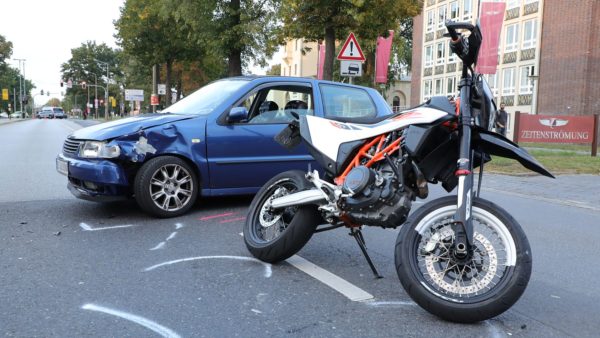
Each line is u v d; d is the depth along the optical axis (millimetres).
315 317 3373
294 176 4516
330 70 15445
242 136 6387
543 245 5355
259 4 22266
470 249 3256
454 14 42938
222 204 6891
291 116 6754
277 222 4496
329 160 4105
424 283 3293
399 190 3627
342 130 4156
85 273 4109
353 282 4043
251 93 6559
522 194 8703
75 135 6180
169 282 3953
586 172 11953
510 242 3191
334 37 15422
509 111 38469
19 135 24516
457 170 3336
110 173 5707
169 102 35562
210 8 22109
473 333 3184
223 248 4879
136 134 5809
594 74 32062
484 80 3609
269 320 3312
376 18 15570
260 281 4020
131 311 3404
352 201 3701
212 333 3111
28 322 3211
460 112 3439
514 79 38000
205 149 6180
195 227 5652
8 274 4051
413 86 49250
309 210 4184
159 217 6004
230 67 23453
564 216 6879
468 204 3248
